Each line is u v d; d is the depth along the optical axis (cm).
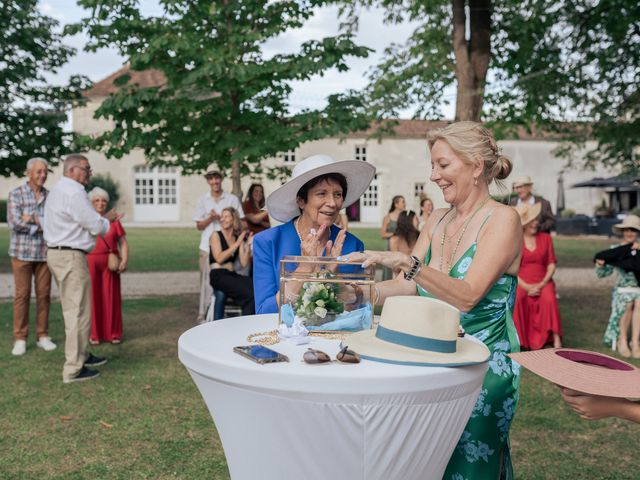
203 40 743
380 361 162
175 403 462
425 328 168
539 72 1008
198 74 686
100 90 2656
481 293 207
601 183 2895
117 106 729
